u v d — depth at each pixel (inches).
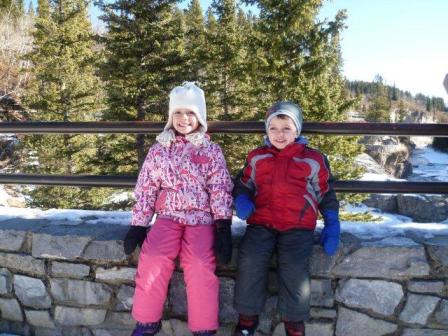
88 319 93.3
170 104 88.0
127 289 90.3
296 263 77.7
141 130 97.9
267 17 353.1
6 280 97.2
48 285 94.3
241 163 431.2
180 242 82.2
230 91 531.8
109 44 437.7
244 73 372.8
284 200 81.1
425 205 645.3
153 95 436.5
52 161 494.3
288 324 80.1
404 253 82.7
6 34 819.4
